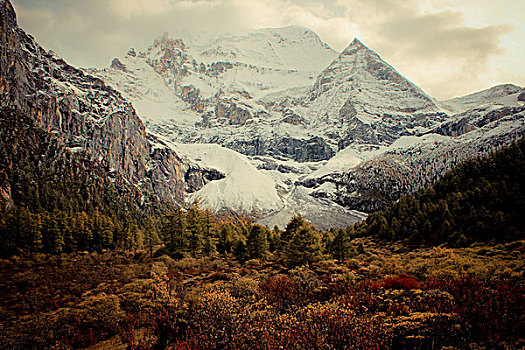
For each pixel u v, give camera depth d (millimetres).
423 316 12055
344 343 11125
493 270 20047
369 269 28266
